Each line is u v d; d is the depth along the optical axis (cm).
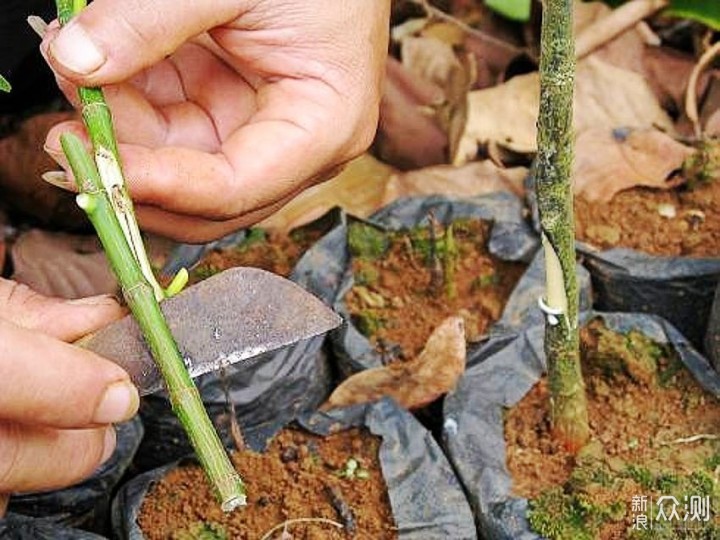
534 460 63
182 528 62
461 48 99
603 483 61
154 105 60
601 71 87
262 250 75
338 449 65
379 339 70
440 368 66
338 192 82
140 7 51
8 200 84
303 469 64
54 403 44
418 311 72
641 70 90
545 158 53
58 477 51
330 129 59
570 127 52
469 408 65
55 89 93
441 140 89
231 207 58
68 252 80
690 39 94
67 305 51
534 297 70
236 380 66
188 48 61
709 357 68
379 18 61
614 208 77
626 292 73
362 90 60
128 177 54
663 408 65
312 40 58
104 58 51
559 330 59
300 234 76
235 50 59
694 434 64
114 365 45
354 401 68
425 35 100
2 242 81
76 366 44
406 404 67
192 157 56
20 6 79
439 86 93
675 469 62
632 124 85
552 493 61
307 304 45
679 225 75
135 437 66
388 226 75
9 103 92
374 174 85
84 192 43
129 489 63
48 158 79
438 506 61
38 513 64
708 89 87
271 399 67
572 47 50
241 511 63
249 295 44
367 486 63
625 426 65
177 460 66
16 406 44
